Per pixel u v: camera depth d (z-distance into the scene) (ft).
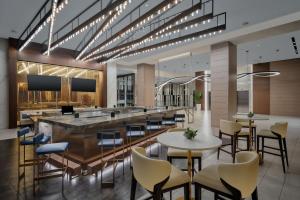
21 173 11.21
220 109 24.68
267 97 43.83
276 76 42.52
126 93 58.90
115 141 10.90
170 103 69.05
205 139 8.02
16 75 26.00
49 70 30.76
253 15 17.75
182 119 24.22
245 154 6.67
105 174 11.19
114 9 11.48
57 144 10.11
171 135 8.87
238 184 5.59
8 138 20.31
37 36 24.57
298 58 39.47
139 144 16.43
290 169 11.91
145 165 5.95
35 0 15.80
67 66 31.32
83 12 16.21
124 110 22.04
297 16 17.39
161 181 5.84
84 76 35.55
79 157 11.96
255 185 5.98
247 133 14.17
